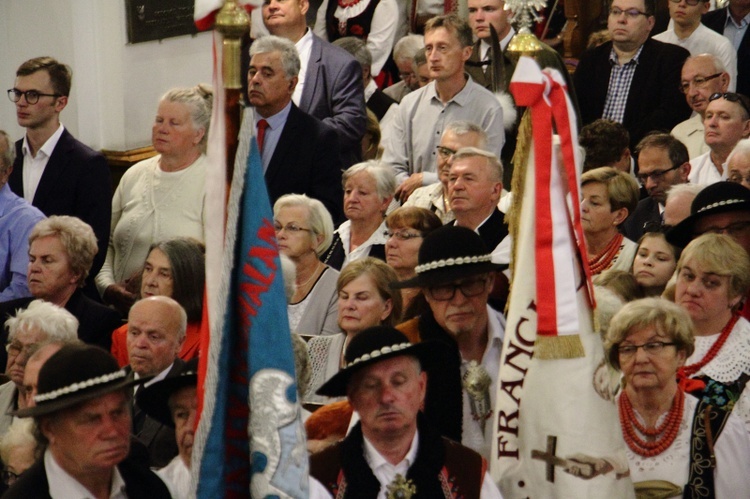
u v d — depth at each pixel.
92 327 22.62
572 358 14.41
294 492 12.01
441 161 24.72
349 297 18.81
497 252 20.86
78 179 26.47
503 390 14.80
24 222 25.06
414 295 19.75
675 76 31.05
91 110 33.09
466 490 13.79
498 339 16.17
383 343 13.44
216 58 12.64
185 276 21.00
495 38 29.62
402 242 21.27
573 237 14.67
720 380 16.11
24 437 15.91
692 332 15.24
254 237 12.25
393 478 13.67
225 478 12.12
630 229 24.73
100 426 12.12
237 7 12.41
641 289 19.89
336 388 13.70
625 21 31.23
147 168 26.56
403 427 13.45
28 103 26.39
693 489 15.01
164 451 16.75
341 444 13.96
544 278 14.48
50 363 12.27
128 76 33.88
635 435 15.37
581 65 32.31
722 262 16.50
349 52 33.41
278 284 12.26
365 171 24.42
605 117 31.72
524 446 14.52
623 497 14.34
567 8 40.16
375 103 33.69
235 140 12.62
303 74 30.03
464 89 28.81
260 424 12.02
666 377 15.13
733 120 26.00
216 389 11.97
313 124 27.41
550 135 14.57
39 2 32.31
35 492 12.20
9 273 25.09
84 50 32.97
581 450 14.27
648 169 24.70
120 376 12.41
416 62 33.22
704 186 21.52
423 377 14.02
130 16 33.72
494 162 22.28
